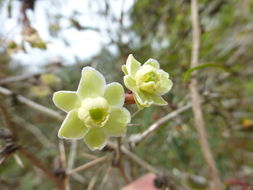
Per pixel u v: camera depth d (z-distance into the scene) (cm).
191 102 7
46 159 9
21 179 9
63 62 9
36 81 9
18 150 5
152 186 6
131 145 6
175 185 7
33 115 10
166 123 7
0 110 6
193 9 7
